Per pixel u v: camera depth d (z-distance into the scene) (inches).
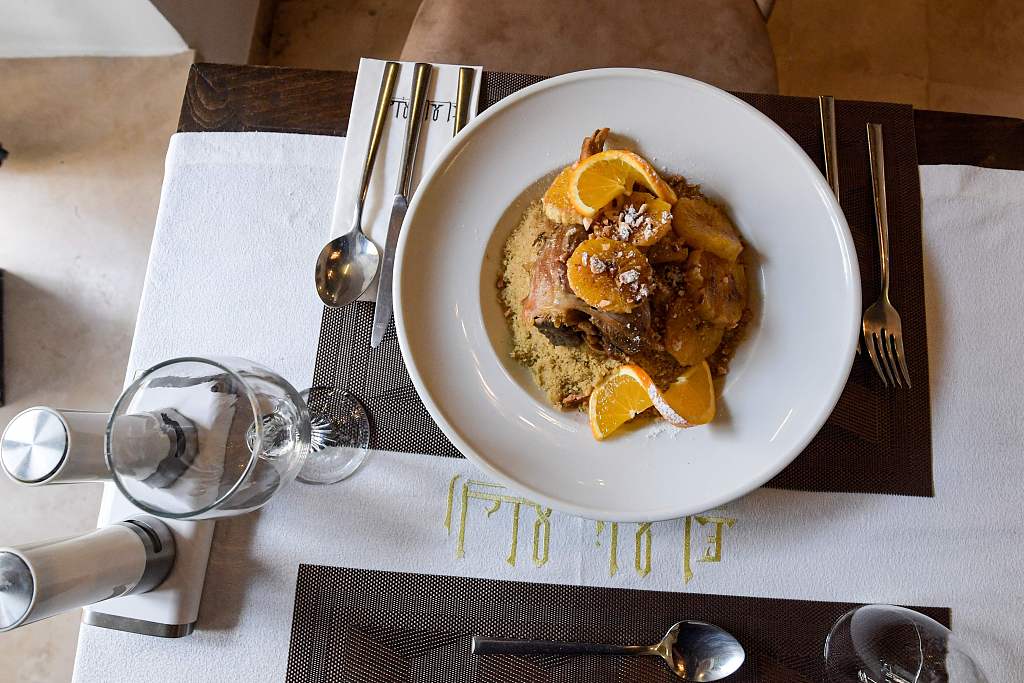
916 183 24.4
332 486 22.7
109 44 44.6
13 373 43.2
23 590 17.9
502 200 23.4
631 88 23.4
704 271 22.2
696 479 21.7
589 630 22.0
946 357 23.5
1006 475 22.9
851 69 48.5
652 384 21.4
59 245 44.6
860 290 21.9
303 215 24.3
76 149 45.4
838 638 20.7
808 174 22.8
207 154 24.5
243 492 19.2
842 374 21.4
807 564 22.4
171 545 21.7
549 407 22.6
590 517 20.7
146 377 18.8
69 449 19.0
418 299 22.8
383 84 24.6
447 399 22.3
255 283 23.9
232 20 45.8
